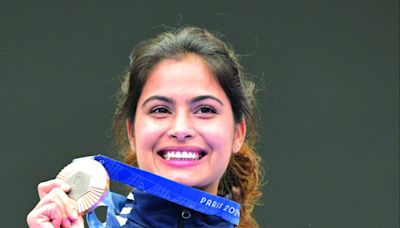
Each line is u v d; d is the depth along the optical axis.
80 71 9.10
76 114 9.05
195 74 5.53
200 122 5.45
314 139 9.17
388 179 9.17
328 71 9.23
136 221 5.53
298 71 9.20
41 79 9.09
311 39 9.23
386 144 9.20
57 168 8.99
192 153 5.43
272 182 9.10
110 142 8.99
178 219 5.52
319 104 9.20
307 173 9.12
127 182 5.38
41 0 9.14
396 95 9.24
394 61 9.28
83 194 5.11
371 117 9.22
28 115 9.04
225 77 5.61
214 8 9.16
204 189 5.53
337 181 9.14
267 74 9.19
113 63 9.12
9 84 9.05
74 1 9.16
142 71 5.61
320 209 9.11
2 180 8.96
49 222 5.00
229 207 5.42
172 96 5.45
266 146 9.13
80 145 9.02
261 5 9.20
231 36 9.16
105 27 9.15
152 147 5.44
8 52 9.09
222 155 5.49
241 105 5.82
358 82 9.24
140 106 5.56
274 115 9.16
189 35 5.74
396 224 9.12
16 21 9.12
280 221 9.07
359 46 9.27
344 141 9.19
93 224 5.22
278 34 9.20
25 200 8.95
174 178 5.40
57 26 9.13
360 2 9.27
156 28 9.12
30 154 9.01
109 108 9.06
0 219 8.93
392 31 9.25
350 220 9.12
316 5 9.27
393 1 9.28
